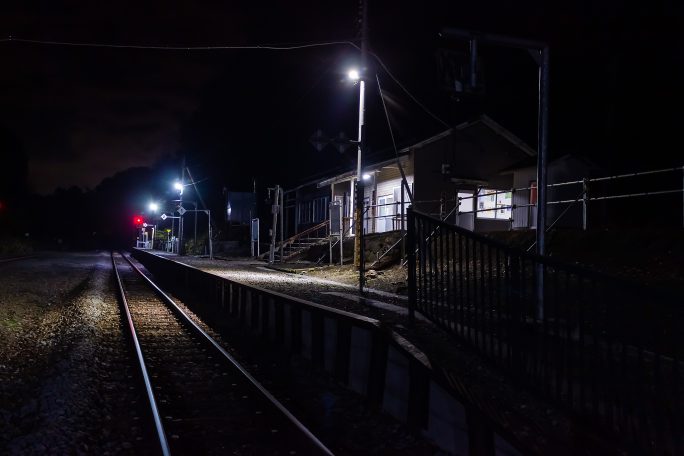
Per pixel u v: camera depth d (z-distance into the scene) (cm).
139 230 11131
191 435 604
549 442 461
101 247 11581
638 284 389
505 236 1659
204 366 928
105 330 1298
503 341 638
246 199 5731
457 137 2530
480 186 2575
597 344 441
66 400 704
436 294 714
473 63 761
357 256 2092
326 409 707
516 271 548
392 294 1465
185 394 760
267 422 643
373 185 2892
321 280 2042
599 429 439
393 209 2672
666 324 407
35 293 1988
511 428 477
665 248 1144
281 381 848
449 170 2348
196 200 7600
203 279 2000
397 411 645
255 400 730
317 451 536
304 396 767
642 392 402
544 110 769
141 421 652
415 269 786
